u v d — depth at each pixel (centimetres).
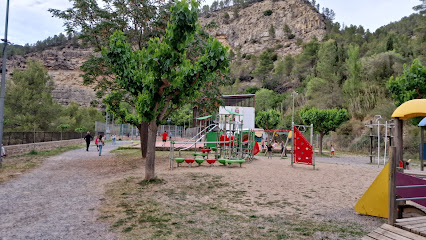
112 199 738
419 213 538
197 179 1027
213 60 901
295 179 1089
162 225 526
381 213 594
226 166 1426
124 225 529
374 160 2228
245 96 3538
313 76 7112
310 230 504
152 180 962
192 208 650
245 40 17550
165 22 1630
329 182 1046
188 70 901
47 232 492
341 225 538
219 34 18675
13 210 639
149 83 859
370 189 614
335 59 6106
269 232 491
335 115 2748
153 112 904
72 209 646
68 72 13200
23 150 2058
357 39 9488
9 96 3762
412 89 1761
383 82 4244
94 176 1139
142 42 1667
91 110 7612
